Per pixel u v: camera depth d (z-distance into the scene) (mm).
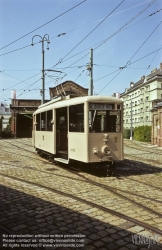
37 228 4668
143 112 56719
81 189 7520
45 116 13602
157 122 29422
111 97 9883
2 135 40781
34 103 43406
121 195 6828
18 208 5754
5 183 8234
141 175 9883
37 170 10766
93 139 9414
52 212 5488
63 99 12203
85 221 4977
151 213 5465
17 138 39406
